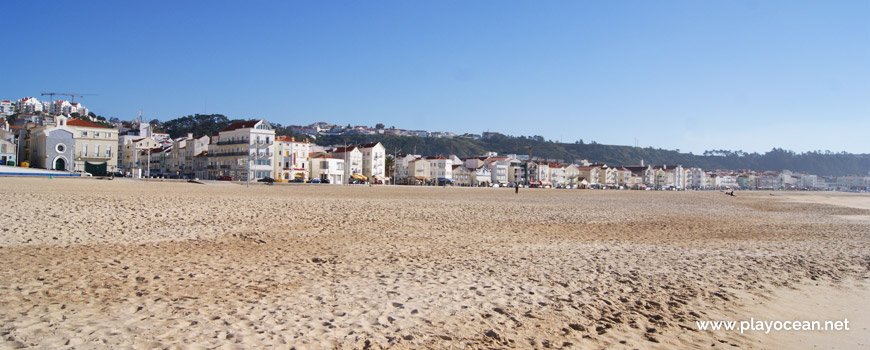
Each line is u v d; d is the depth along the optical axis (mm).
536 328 8828
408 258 15406
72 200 29312
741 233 25984
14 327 7711
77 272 11789
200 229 20531
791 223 33062
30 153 108188
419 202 43250
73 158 98188
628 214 38219
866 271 15156
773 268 15328
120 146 149625
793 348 8328
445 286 11633
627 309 10273
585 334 8625
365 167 134875
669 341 8445
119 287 10531
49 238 16516
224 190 54625
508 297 10812
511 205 43688
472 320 9117
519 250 17766
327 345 7516
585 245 19641
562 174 181250
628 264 15375
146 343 7254
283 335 7855
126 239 17219
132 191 43094
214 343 7367
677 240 22266
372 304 9867
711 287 12453
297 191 59281
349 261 14594
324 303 9820
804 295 11906
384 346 7590
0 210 22484
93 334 7543
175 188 54094
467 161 170750
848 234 26188
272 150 112562
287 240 18594
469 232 23078
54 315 8430
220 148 119812
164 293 10172
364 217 28016
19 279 10844
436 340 7980
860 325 9641
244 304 9547
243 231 20500
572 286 12109
